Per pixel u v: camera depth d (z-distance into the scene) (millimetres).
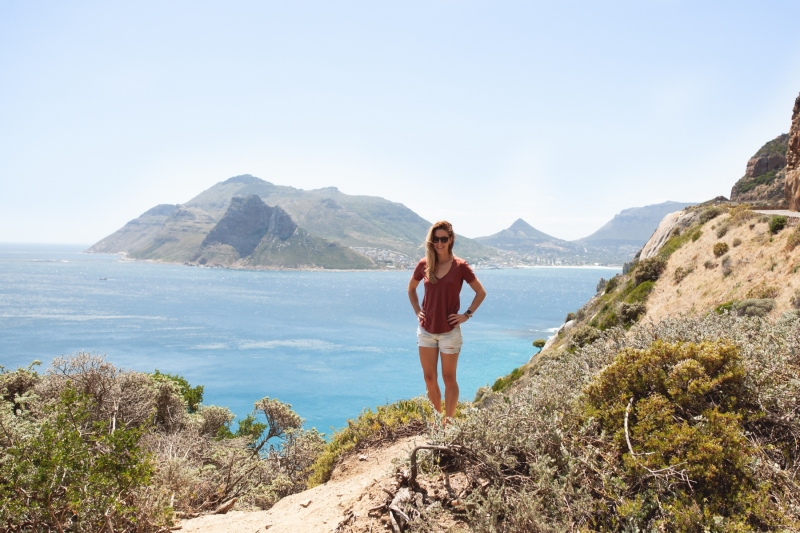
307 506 4340
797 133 30672
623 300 33812
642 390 3533
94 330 158625
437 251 5055
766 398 3303
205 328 175000
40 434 4184
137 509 4191
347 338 160625
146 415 9438
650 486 2787
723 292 23484
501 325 192875
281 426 16531
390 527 3074
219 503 6980
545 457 2967
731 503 2592
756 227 26234
